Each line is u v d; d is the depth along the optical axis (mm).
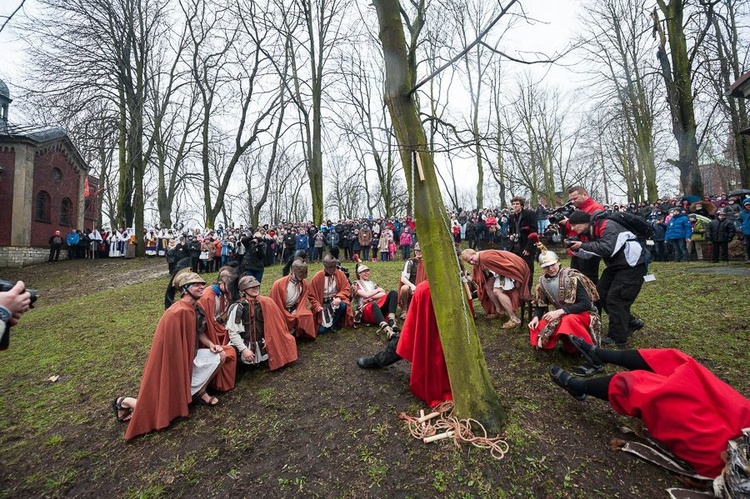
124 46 16812
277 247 15328
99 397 4223
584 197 4715
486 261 4969
